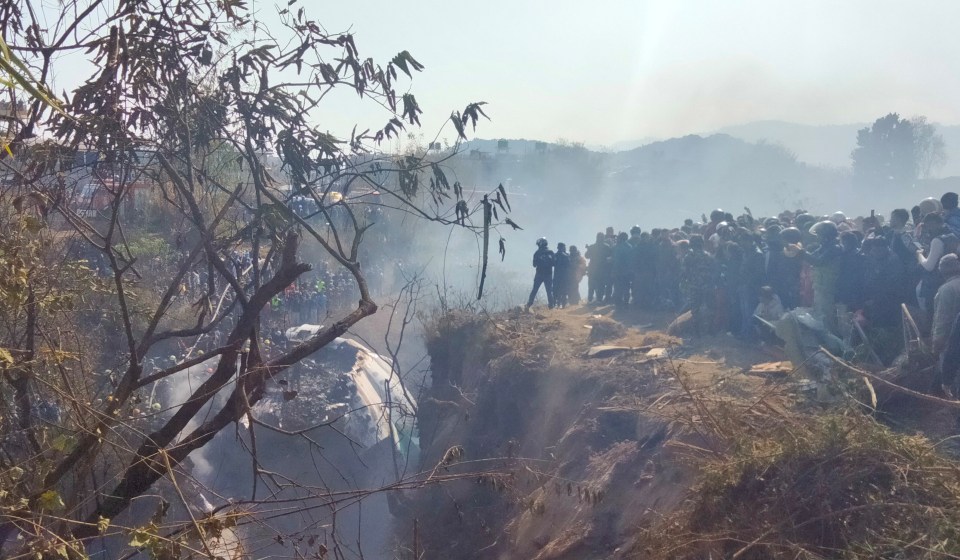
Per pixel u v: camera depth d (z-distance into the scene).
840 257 12.26
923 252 11.62
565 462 13.44
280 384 6.60
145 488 6.07
